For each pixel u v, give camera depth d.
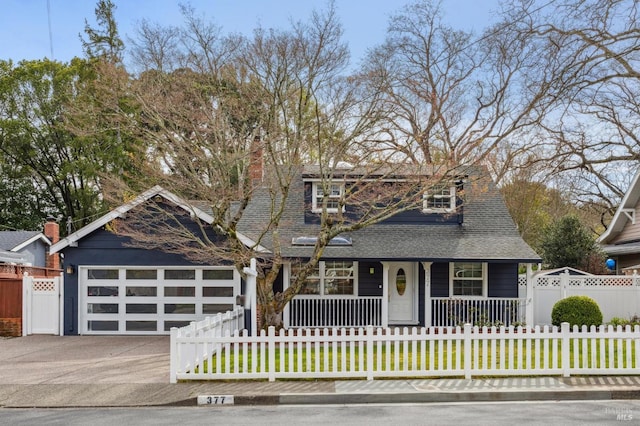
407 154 17.70
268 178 18.09
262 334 11.66
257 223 22.08
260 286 17.50
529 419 9.00
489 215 22.91
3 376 12.37
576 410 9.66
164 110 17.38
